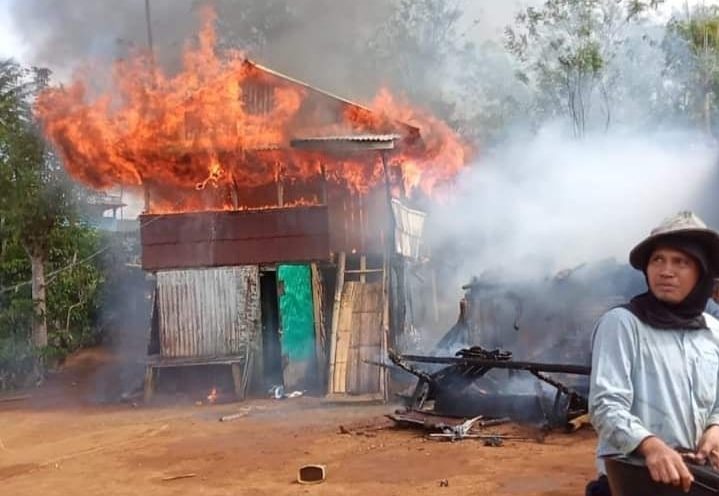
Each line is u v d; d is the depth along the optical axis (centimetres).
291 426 1128
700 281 289
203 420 1225
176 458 941
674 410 283
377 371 1365
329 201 1584
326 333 1498
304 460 893
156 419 1261
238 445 1003
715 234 282
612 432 275
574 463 820
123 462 931
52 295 2014
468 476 784
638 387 286
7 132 1858
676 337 289
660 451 262
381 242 1559
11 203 1778
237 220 1527
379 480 784
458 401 1077
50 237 1836
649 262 295
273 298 1555
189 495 766
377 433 1030
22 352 1723
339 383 1377
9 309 1802
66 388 1681
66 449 1032
